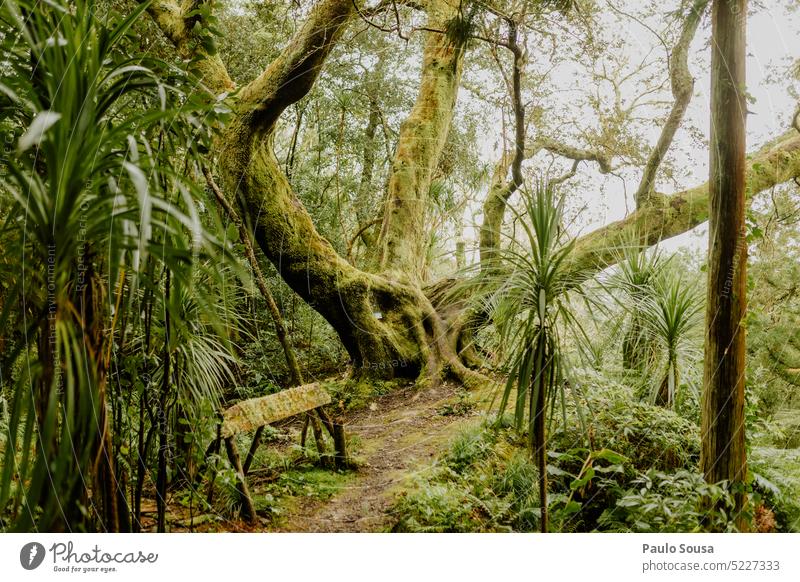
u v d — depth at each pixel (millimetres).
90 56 1726
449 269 10297
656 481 4035
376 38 10367
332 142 10906
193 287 1785
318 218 9820
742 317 3105
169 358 2705
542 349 3021
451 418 5805
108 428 2023
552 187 3145
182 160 2785
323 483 4066
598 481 3980
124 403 2619
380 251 8383
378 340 7305
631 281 4988
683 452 4316
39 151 1820
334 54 9961
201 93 2496
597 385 4727
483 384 6688
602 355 4918
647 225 7238
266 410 3611
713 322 3148
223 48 9281
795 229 6973
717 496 2904
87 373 1774
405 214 8422
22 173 1640
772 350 5926
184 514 3219
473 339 7492
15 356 1710
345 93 10258
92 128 1704
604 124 8594
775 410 5723
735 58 3062
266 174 6758
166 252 1696
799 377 5750
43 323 1761
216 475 3303
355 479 4207
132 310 2371
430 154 8773
